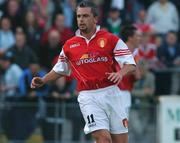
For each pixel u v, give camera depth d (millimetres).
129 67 22266
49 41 39219
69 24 41844
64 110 35188
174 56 41375
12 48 37656
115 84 22812
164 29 44031
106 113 22812
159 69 39312
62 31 40062
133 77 29141
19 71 37188
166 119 36188
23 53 37562
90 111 22594
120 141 23203
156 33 43625
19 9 40625
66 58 23094
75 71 22859
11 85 36844
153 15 44125
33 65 36312
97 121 22578
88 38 22609
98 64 22500
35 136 34969
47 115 35062
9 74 37094
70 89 36938
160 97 36188
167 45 41406
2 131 34656
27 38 39812
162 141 36125
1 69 37312
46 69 39031
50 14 41625
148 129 36031
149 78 37688
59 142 35125
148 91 37406
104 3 43125
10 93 36156
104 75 22531
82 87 22812
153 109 36062
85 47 22547
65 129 35188
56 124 35125
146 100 36125
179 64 40688
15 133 34781
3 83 36969
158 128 36094
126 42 29203
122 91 28922
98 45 22469
